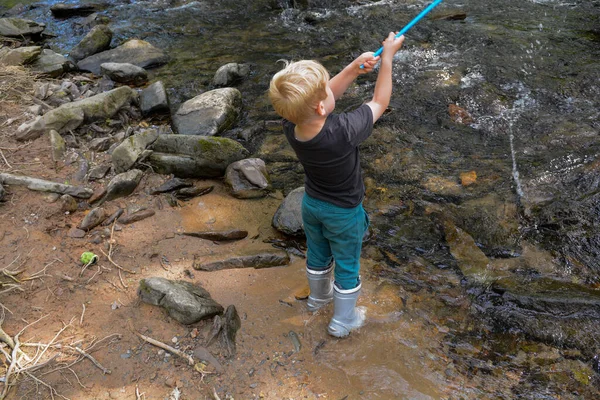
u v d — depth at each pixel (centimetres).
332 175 238
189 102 466
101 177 385
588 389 256
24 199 355
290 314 295
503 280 316
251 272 323
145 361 263
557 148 418
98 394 248
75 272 311
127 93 468
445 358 272
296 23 647
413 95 489
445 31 598
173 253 333
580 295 304
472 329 288
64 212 353
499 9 651
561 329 286
